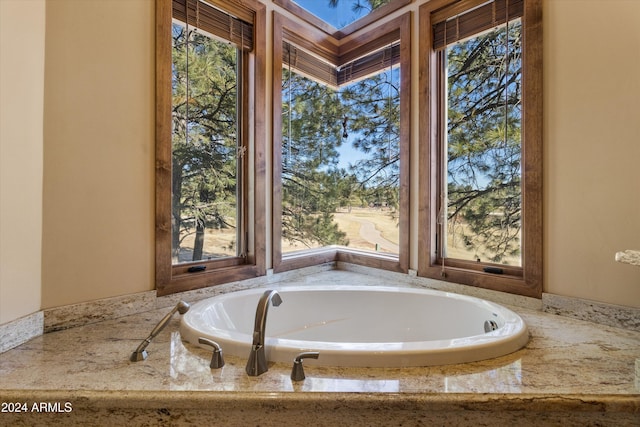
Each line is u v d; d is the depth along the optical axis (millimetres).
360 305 1861
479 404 798
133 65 1443
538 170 1508
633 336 1211
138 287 1483
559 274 1464
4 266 1078
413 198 2068
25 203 1143
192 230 1779
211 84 1850
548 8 1467
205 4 1772
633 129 1261
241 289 1910
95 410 828
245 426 823
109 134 1373
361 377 896
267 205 2064
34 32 1157
